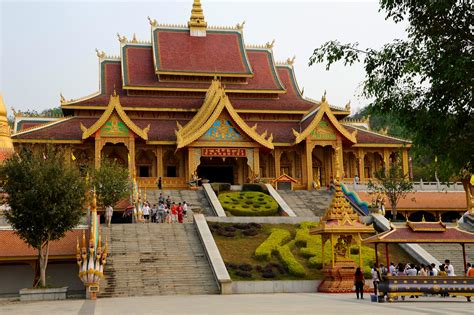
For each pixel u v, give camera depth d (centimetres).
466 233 3381
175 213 4888
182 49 8356
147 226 4350
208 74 8019
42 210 3412
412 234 3344
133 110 7381
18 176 3466
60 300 3231
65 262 3916
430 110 1350
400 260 4172
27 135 6562
